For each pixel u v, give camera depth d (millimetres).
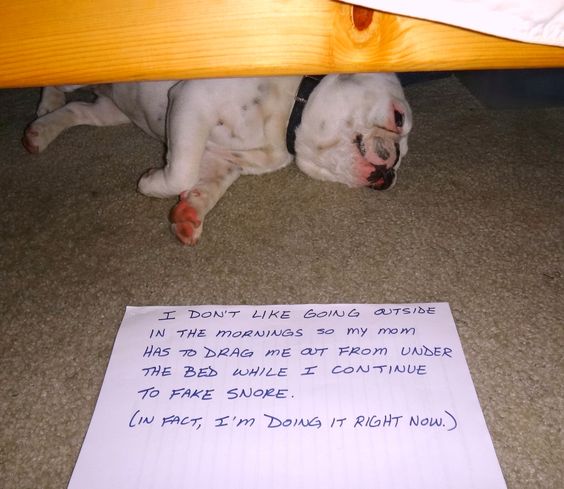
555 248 831
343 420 592
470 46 479
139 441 579
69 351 685
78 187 1003
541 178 1001
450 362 650
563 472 542
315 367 650
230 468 552
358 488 530
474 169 1034
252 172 1039
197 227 854
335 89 950
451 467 546
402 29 468
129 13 449
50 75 479
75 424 602
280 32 462
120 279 790
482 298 744
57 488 546
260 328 702
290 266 805
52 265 820
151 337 692
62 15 450
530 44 479
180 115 927
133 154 1107
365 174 947
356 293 755
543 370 644
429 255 820
